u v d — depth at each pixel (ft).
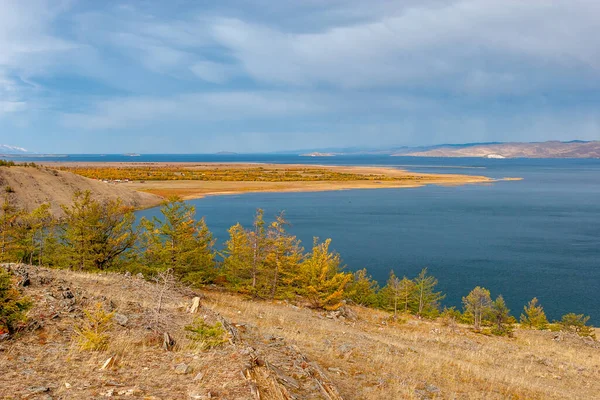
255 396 26.04
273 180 610.24
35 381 25.52
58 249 90.33
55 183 269.85
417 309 140.26
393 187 564.30
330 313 94.73
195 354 33.40
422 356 59.11
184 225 96.43
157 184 494.59
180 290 72.59
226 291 106.73
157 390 25.96
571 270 183.01
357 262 193.26
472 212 352.49
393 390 40.24
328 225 281.95
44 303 40.14
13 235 88.38
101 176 531.50
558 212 356.18
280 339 50.42
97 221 87.86
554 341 95.20
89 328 34.04
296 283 108.58
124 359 31.17
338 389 36.78
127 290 58.65
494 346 80.84
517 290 159.53
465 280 170.40
